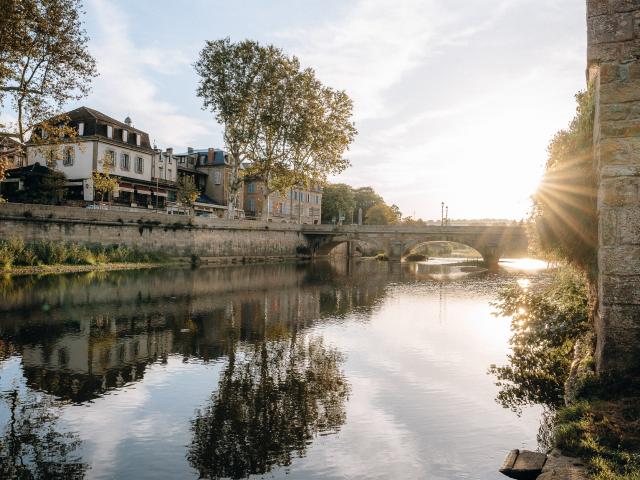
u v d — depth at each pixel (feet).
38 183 139.33
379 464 22.94
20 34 77.77
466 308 70.74
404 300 78.79
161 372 36.73
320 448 24.61
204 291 83.10
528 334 39.65
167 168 193.36
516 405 30.55
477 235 174.09
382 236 192.24
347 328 54.49
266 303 71.77
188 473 22.03
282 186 165.07
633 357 23.38
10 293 71.92
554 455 18.07
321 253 217.56
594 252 28.07
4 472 21.76
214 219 152.87
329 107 156.25
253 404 30.48
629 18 24.20
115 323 54.08
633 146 23.89
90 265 111.14
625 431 18.84
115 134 163.94
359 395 32.32
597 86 25.57
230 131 148.97
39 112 86.17
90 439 25.26
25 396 31.22
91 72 88.28
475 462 23.12
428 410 29.81
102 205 145.89
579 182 29.43
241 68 142.72
